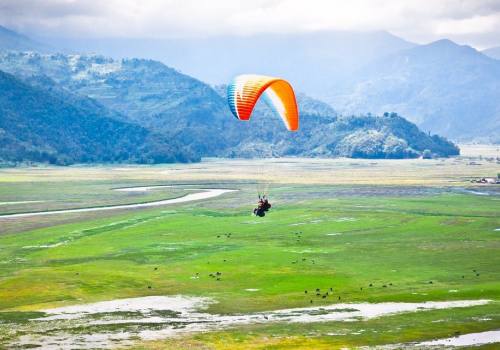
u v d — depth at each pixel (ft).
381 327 225.15
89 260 357.20
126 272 319.06
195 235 442.50
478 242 403.95
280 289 284.00
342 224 486.38
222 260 349.00
